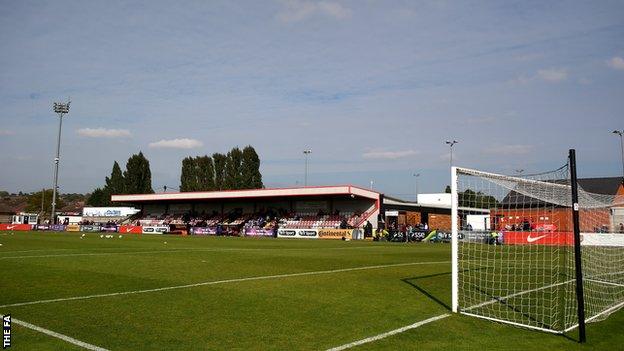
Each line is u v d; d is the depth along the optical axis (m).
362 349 5.95
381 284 11.73
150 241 32.78
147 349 5.83
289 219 54.25
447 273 14.52
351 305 8.80
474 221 19.69
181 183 81.00
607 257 18.61
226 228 54.91
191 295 9.62
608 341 6.61
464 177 9.03
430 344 6.24
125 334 6.51
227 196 55.91
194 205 64.81
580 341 6.52
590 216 20.20
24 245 25.64
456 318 7.85
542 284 12.24
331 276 13.15
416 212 59.00
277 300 9.17
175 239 37.59
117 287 10.59
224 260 17.78
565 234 15.80
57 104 60.88
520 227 18.77
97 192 102.56
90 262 16.25
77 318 7.45
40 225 61.06
